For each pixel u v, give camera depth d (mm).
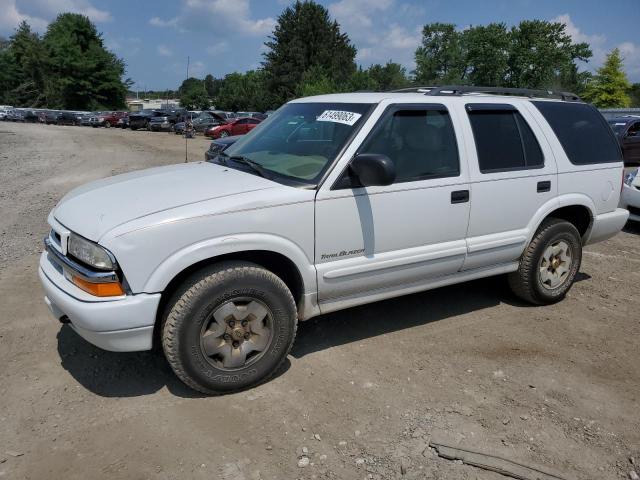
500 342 4184
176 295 3139
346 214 3543
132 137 31359
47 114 51062
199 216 3078
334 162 3520
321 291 3590
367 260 3697
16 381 3451
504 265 4582
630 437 3057
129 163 16391
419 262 3930
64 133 34219
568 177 4715
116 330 3000
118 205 3225
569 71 61438
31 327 4203
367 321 4508
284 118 4344
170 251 3021
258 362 3381
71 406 3211
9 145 23156
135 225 2975
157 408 3215
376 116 3727
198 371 3199
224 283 3158
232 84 74000
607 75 56438
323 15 64688
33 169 14609
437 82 67688
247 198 3234
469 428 3088
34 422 3049
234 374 3311
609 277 5840
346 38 67312
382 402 3322
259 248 3258
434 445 2928
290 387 3469
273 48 66312
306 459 2803
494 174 4234
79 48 73125
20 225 7562
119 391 3383
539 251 4652
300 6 64188
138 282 2988
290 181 3465
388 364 3793
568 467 2799
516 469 2766
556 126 4738
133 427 3029
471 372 3713
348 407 3264
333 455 2842
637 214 7953
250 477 2672
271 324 3393
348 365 3768
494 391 3480
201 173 3795
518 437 3023
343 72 65562
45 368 3617
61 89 72250
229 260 3291
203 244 3090
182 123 34656
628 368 3832
